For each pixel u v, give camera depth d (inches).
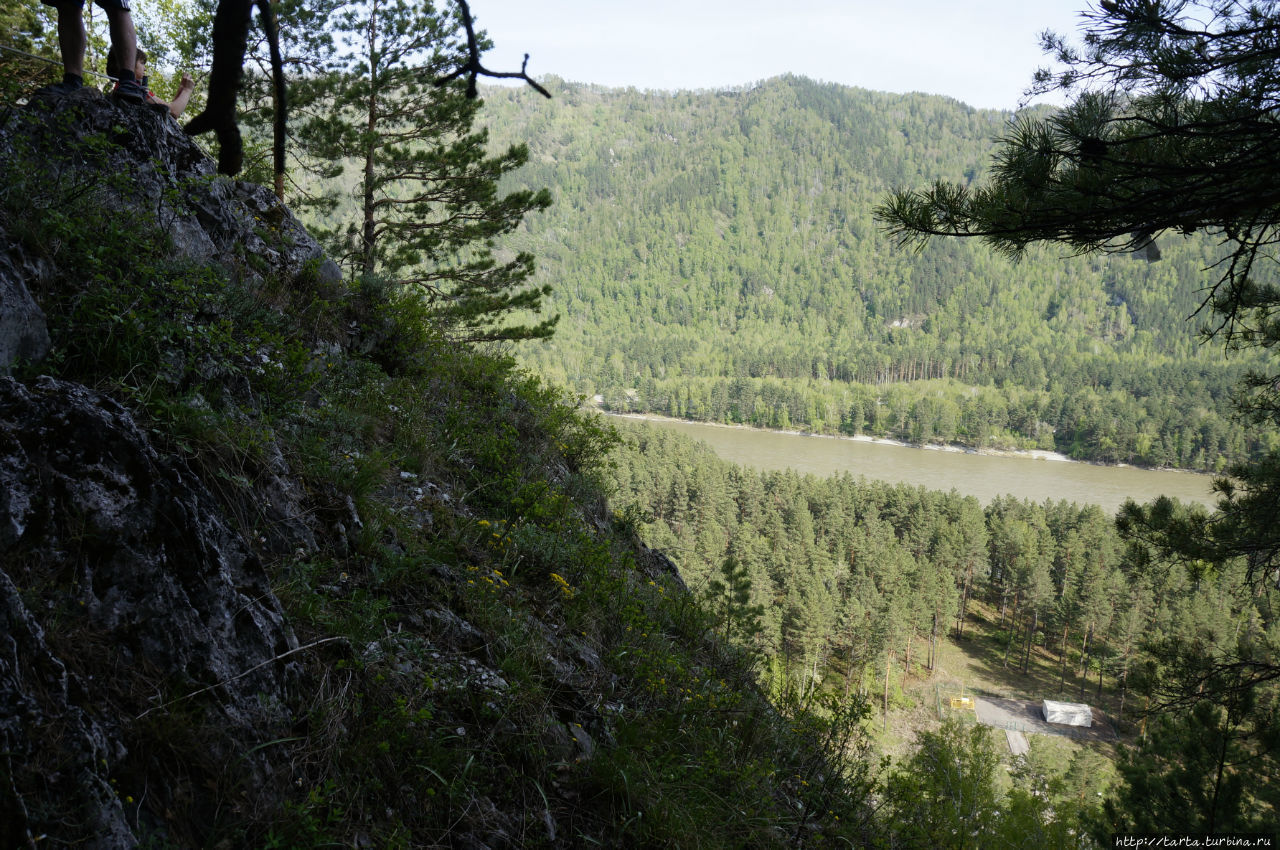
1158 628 2420.0
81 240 133.7
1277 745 358.6
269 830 80.4
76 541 83.6
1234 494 360.5
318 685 103.6
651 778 130.4
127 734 76.2
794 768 181.8
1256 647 362.9
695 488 3486.7
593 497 297.0
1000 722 2303.2
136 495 90.3
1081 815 533.6
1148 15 117.0
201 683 86.0
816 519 3528.5
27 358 111.4
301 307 230.8
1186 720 442.6
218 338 146.6
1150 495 5108.3
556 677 146.9
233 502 121.3
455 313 557.0
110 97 173.6
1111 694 2517.2
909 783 194.4
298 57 503.8
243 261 213.8
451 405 263.1
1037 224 136.7
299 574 121.5
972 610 3331.7
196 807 78.0
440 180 567.5
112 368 122.0
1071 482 5541.3
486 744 116.9
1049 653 2906.0
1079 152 131.2
